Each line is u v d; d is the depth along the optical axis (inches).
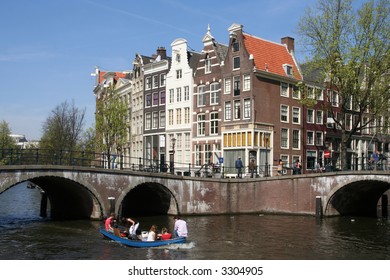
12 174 1067.3
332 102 1990.7
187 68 1963.6
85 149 2443.4
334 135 2001.7
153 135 2133.4
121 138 2014.0
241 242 927.0
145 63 2277.3
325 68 1435.8
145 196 1515.7
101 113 2031.3
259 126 1700.3
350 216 1384.1
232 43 1787.6
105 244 898.7
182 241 879.1
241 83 1736.0
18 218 1316.4
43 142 2748.5
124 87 2465.6
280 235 1012.5
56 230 1066.7
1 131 3376.0
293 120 1838.1
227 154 1769.2
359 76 1487.5
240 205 1455.5
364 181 1291.8
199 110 1902.1
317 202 1298.0
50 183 1318.9
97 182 1205.1
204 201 1409.9
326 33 1446.9
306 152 1873.8
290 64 1898.4
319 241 941.2
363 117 2146.9
